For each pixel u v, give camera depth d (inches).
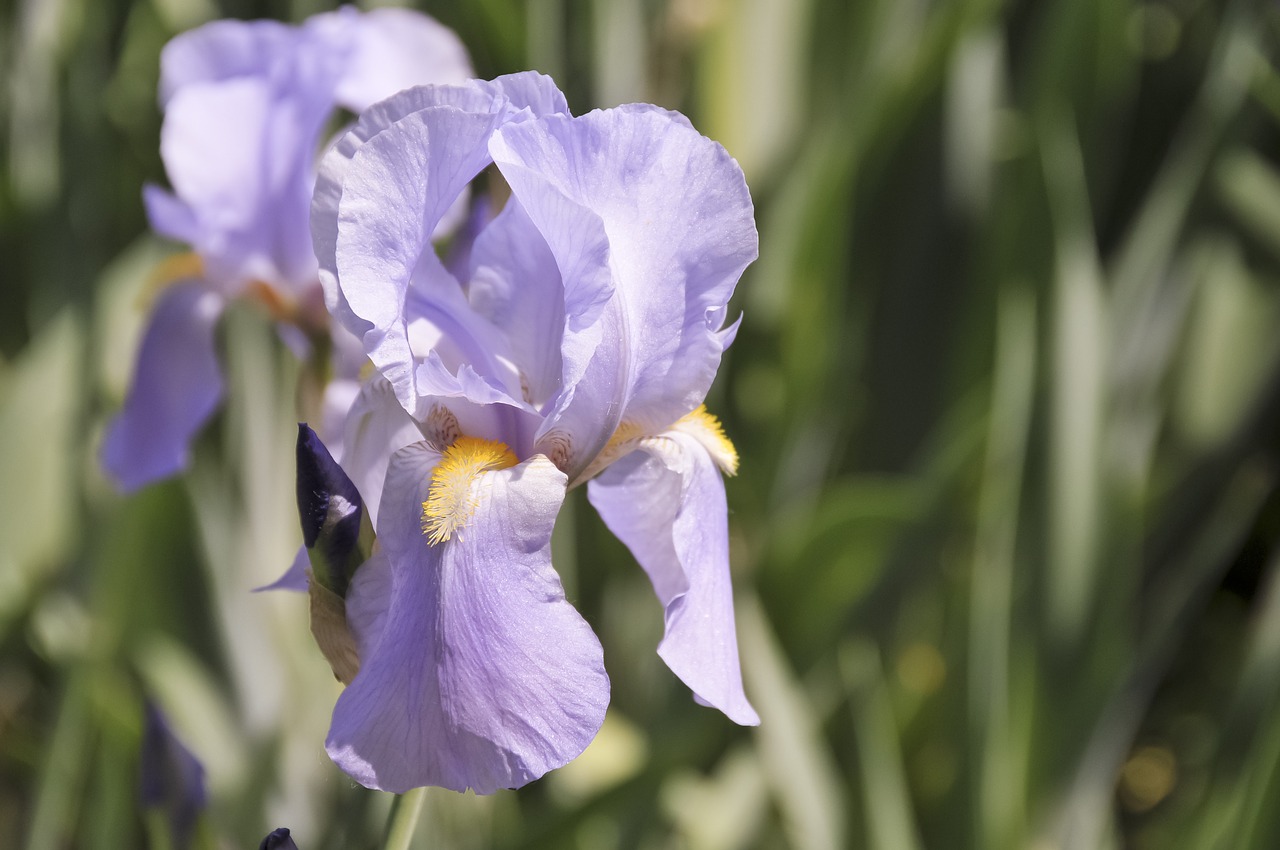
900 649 58.5
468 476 32.8
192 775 35.8
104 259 63.4
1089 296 51.1
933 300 61.1
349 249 32.3
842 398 61.3
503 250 33.8
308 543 32.5
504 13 52.6
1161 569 62.3
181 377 41.5
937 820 51.8
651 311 33.2
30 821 46.9
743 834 50.4
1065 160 54.0
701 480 33.9
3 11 67.6
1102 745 54.1
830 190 54.3
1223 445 61.2
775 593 51.6
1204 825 47.8
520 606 32.3
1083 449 48.6
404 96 32.6
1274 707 43.8
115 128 63.6
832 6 61.6
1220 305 63.9
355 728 31.9
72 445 54.6
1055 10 58.3
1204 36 69.4
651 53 56.6
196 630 51.4
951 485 50.6
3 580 51.4
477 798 46.1
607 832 49.3
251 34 40.5
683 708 51.3
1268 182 65.5
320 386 39.8
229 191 39.8
